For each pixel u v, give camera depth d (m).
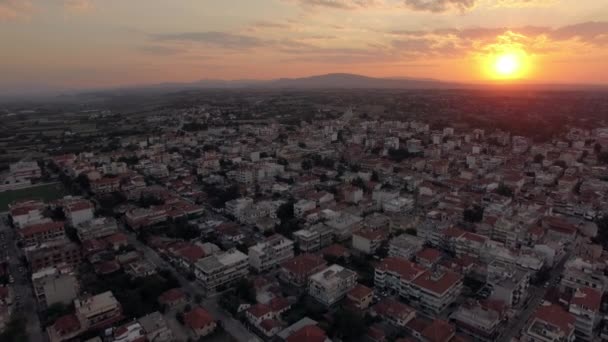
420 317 140.25
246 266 166.00
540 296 153.50
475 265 168.88
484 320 126.50
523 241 193.75
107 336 125.00
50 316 137.88
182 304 146.88
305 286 159.62
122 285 156.12
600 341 127.12
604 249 189.50
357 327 125.00
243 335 129.62
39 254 170.50
